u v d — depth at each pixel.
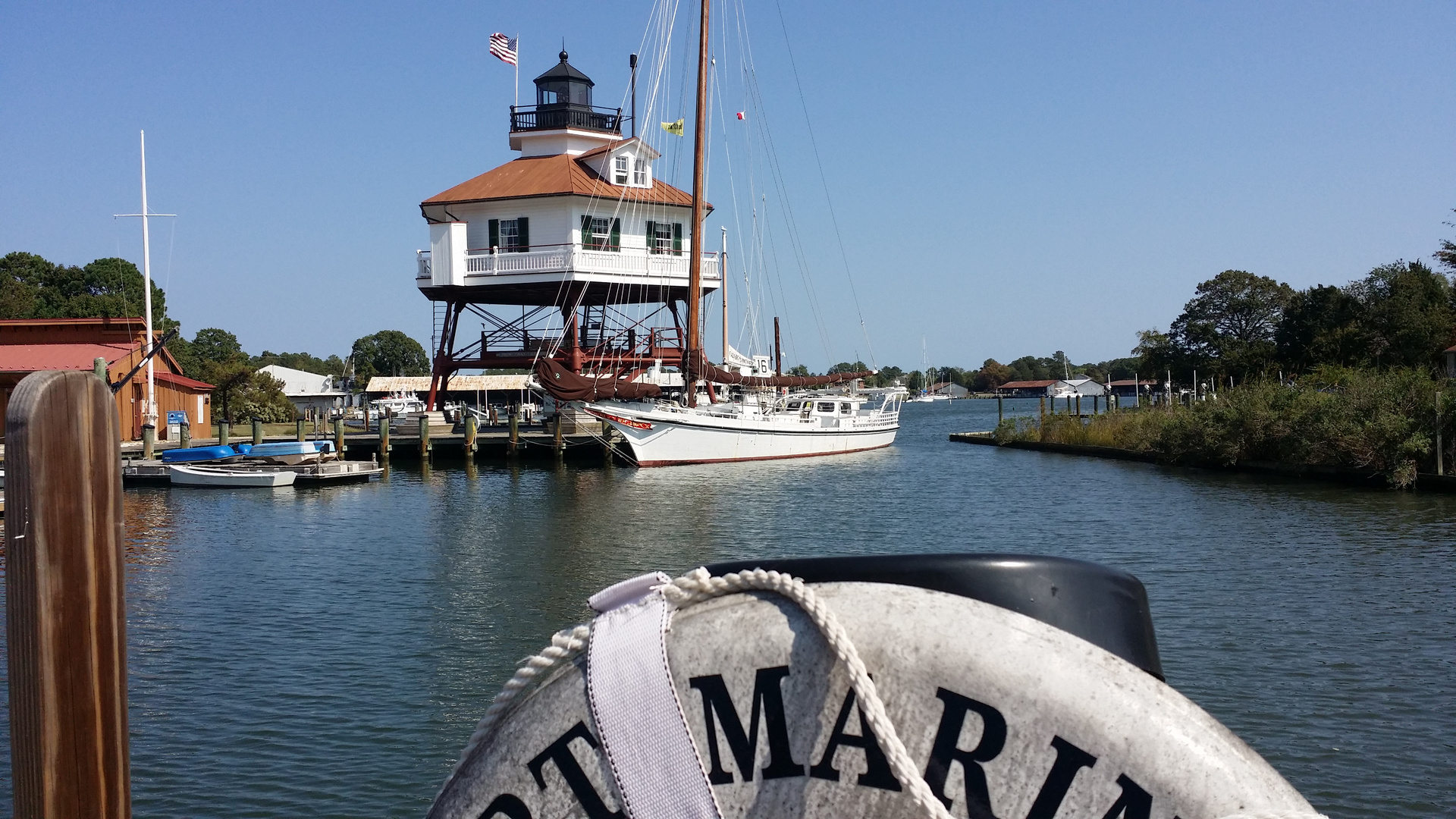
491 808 1.67
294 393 92.12
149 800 7.75
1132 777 1.48
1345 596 13.45
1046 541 19.39
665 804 1.55
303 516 24.72
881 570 1.93
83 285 75.50
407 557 18.34
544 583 15.82
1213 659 10.72
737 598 1.63
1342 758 8.20
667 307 43.25
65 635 2.23
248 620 13.36
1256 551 17.02
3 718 9.08
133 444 37.94
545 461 40.09
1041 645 1.54
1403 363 51.72
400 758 8.55
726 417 37.91
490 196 39.75
